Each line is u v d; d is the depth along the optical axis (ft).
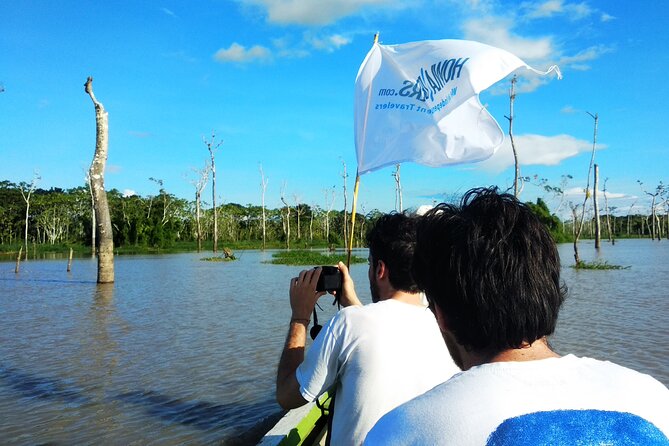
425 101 13.05
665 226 370.12
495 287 3.58
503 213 3.79
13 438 17.04
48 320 39.27
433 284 3.90
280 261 116.26
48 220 256.11
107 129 67.36
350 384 6.78
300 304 7.91
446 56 12.80
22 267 107.55
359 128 13.83
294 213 298.76
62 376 24.02
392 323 6.92
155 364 25.96
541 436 3.08
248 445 16.44
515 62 12.51
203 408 19.58
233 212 305.94
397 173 143.13
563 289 3.96
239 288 63.16
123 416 18.80
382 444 3.37
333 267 8.12
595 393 3.31
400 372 6.72
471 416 3.20
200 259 140.77
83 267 106.73
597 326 34.22
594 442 3.08
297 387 7.17
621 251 155.84
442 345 7.14
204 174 206.80
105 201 68.28
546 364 3.49
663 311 40.24
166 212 254.68
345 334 6.88
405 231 7.38
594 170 159.74
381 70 13.65
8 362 26.61
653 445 3.14
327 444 7.61
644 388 3.41
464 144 12.85
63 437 17.11
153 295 55.52
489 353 3.76
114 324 37.42
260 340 31.40
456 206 4.07
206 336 32.78
